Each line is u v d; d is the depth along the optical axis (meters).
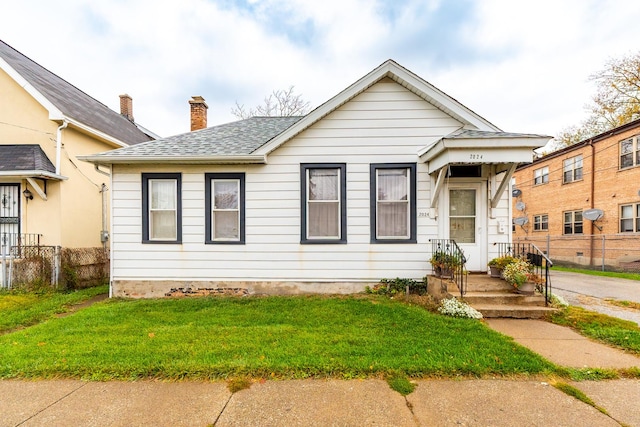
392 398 2.95
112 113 14.12
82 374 3.40
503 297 5.83
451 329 4.71
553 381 3.26
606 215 14.44
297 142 7.53
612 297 7.47
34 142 9.10
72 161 9.45
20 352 3.90
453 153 6.06
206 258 7.54
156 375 3.37
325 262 7.45
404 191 7.48
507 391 3.07
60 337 4.44
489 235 7.20
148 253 7.57
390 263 7.36
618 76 19.22
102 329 4.80
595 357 3.85
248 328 4.81
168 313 5.77
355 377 3.32
